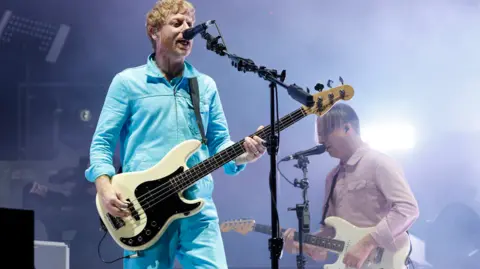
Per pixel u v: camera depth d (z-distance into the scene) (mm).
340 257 5117
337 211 5289
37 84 8648
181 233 3518
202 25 3498
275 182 3480
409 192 5043
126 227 3443
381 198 5141
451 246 7500
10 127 8539
